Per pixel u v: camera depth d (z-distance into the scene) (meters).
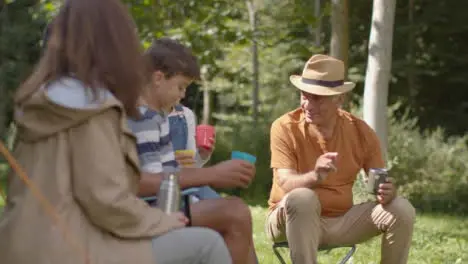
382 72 10.12
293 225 5.20
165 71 4.38
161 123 4.34
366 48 25.19
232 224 4.08
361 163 5.73
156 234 3.48
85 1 3.54
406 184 14.08
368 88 10.19
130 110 3.60
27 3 17.27
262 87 24.39
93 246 3.34
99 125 3.39
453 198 13.20
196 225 4.05
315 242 5.25
